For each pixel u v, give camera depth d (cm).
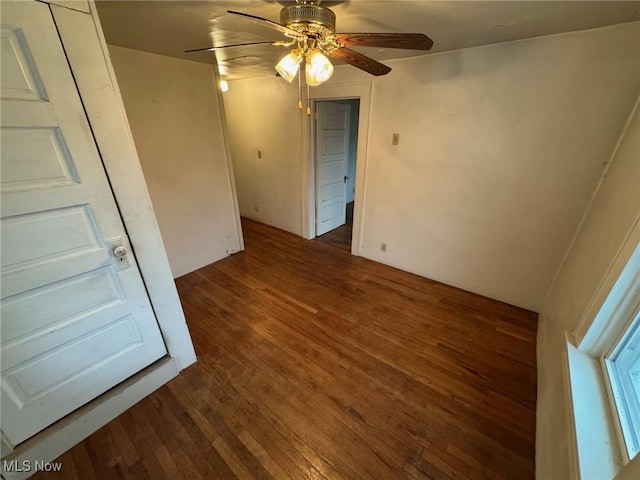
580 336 132
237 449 146
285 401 171
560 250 224
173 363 184
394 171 291
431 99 245
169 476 135
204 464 140
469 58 217
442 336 225
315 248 387
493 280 267
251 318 245
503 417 162
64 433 142
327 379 186
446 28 173
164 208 283
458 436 152
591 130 188
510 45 199
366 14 153
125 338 159
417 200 287
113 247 141
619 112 177
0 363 119
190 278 310
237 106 417
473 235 264
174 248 302
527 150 215
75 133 118
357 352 209
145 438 151
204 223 324
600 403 108
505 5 138
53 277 125
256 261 349
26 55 101
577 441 96
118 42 207
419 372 192
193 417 162
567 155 201
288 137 374
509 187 231
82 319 139
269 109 378
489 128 225
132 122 241
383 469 138
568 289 184
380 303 266
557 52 185
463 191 255
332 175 415
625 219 131
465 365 197
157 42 207
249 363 198
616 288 114
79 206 126
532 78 198
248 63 280
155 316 169
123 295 151
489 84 215
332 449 146
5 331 117
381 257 342
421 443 149
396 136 276
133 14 153
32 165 111
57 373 136
